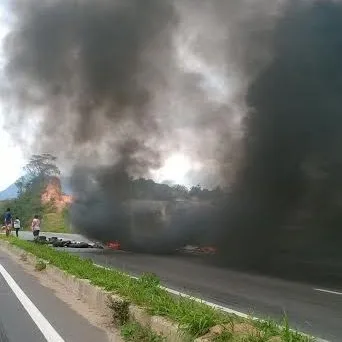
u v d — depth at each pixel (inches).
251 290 442.9
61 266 505.4
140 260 822.5
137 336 239.9
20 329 280.5
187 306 245.1
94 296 345.7
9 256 842.8
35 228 1198.3
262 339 185.8
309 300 383.6
